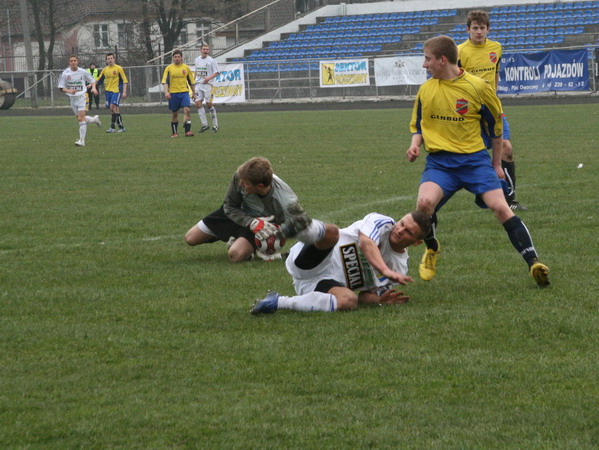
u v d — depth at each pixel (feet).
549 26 280.92
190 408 28.94
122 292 45.39
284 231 34.91
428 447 25.59
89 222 67.92
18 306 42.78
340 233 41.04
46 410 29.04
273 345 35.55
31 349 35.70
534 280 45.65
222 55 317.83
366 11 322.75
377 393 29.96
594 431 26.50
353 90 264.52
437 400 29.22
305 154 115.44
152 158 115.24
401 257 41.96
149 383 31.45
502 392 29.76
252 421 27.76
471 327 37.42
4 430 27.35
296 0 341.21
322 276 41.34
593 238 56.13
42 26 475.31
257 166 45.65
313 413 28.32
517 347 34.63
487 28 59.88
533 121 157.07
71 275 49.67
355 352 34.35
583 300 41.16
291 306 40.63
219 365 33.24
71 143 142.51
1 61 481.05
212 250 57.21
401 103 241.96
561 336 35.91
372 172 94.99
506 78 232.53
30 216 71.10
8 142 146.00
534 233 58.70
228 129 167.02
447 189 46.34
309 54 302.86
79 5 475.72
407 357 33.58
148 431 27.14
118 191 84.89
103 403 29.58
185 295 44.65
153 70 295.48
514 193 70.23
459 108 45.98
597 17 280.72
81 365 33.55
